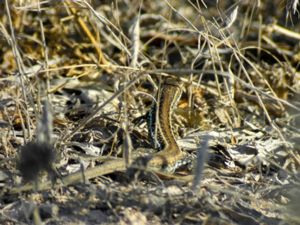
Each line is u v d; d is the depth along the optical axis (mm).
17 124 9109
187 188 7512
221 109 10086
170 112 9195
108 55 11609
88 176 7465
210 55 9500
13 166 7770
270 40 12359
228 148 8930
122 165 7605
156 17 12727
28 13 11602
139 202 7043
